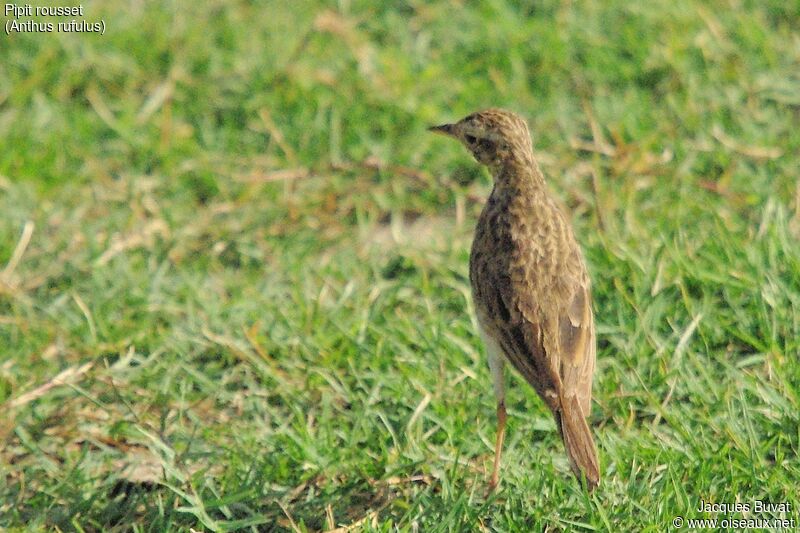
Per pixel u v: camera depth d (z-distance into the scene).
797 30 16.47
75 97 15.88
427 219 14.00
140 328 12.02
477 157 10.86
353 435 10.37
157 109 15.56
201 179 14.52
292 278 12.90
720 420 10.27
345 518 9.72
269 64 15.97
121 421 10.77
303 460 10.16
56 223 13.92
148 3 17.42
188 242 13.63
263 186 14.35
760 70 15.54
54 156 14.71
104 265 13.18
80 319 12.27
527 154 10.67
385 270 12.98
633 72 15.68
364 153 14.86
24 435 10.70
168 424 10.92
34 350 11.82
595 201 13.24
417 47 16.28
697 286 11.80
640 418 10.57
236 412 11.12
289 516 9.51
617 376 10.82
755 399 10.45
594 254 12.26
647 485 9.45
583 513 9.33
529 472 9.90
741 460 9.68
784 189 13.39
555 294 10.01
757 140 14.30
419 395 10.83
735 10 16.62
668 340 11.29
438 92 15.59
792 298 11.35
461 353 11.38
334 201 14.12
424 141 14.74
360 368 11.38
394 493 9.92
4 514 9.95
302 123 15.16
